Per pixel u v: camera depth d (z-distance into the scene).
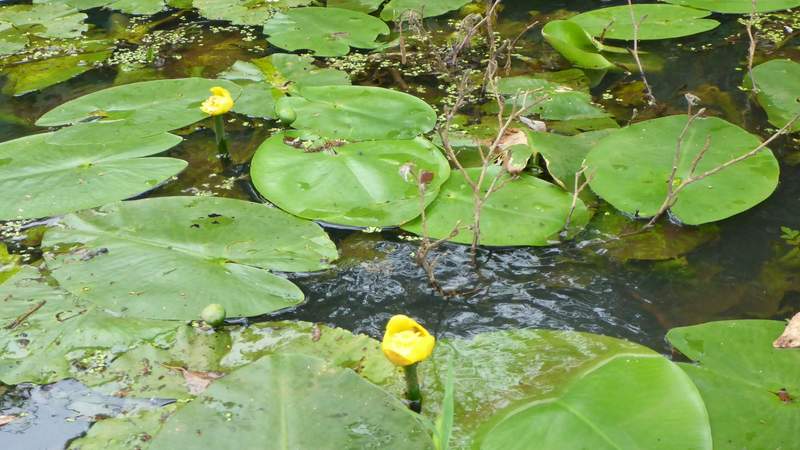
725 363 1.89
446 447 1.59
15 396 1.92
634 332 2.10
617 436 1.66
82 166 2.77
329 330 2.08
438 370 1.93
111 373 1.95
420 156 2.76
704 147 2.50
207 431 1.68
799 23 3.88
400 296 2.26
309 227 2.46
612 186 2.58
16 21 4.25
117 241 2.36
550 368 1.91
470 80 3.46
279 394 1.78
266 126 3.14
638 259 2.36
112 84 3.56
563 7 4.23
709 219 2.43
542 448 1.66
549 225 2.47
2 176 2.71
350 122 2.99
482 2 4.28
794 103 3.11
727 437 1.68
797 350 1.91
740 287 2.24
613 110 3.18
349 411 1.73
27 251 2.42
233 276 2.23
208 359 1.99
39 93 3.50
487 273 2.34
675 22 3.84
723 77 3.39
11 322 2.08
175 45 3.94
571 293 2.25
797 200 2.58
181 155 2.96
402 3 4.23
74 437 1.79
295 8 4.22
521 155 2.70
